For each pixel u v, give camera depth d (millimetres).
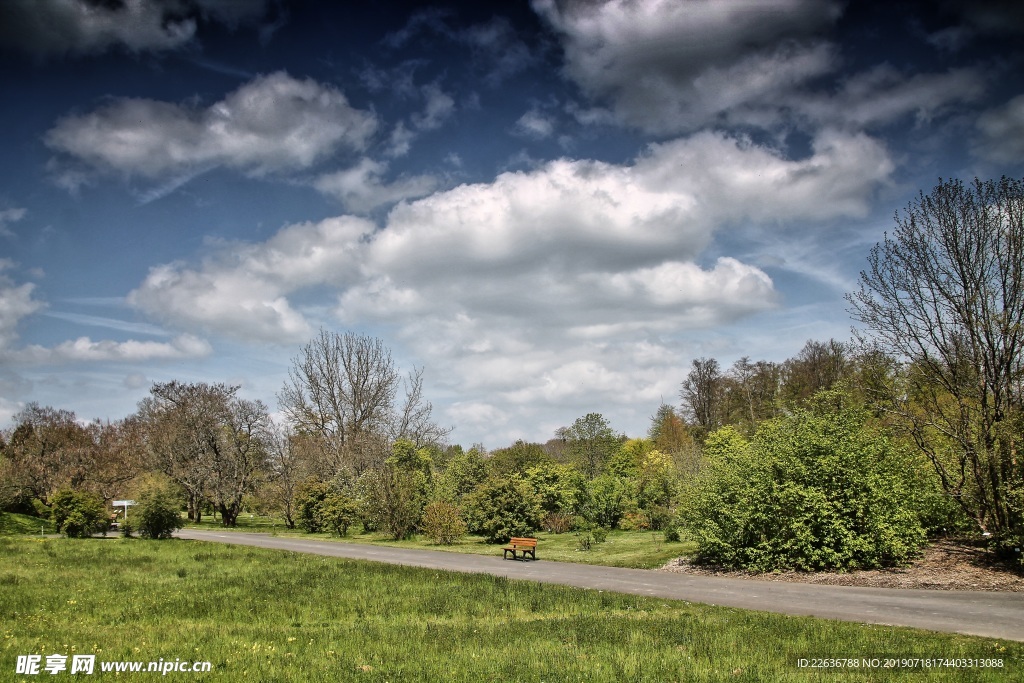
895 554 18062
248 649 10570
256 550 28484
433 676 8922
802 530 18750
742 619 12609
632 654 9914
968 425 18469
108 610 14023
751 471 20312
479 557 25453
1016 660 9430
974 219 18375
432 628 12062
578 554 25438
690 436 58781
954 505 19516
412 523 35125
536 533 35250
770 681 8539
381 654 10234
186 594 16203
